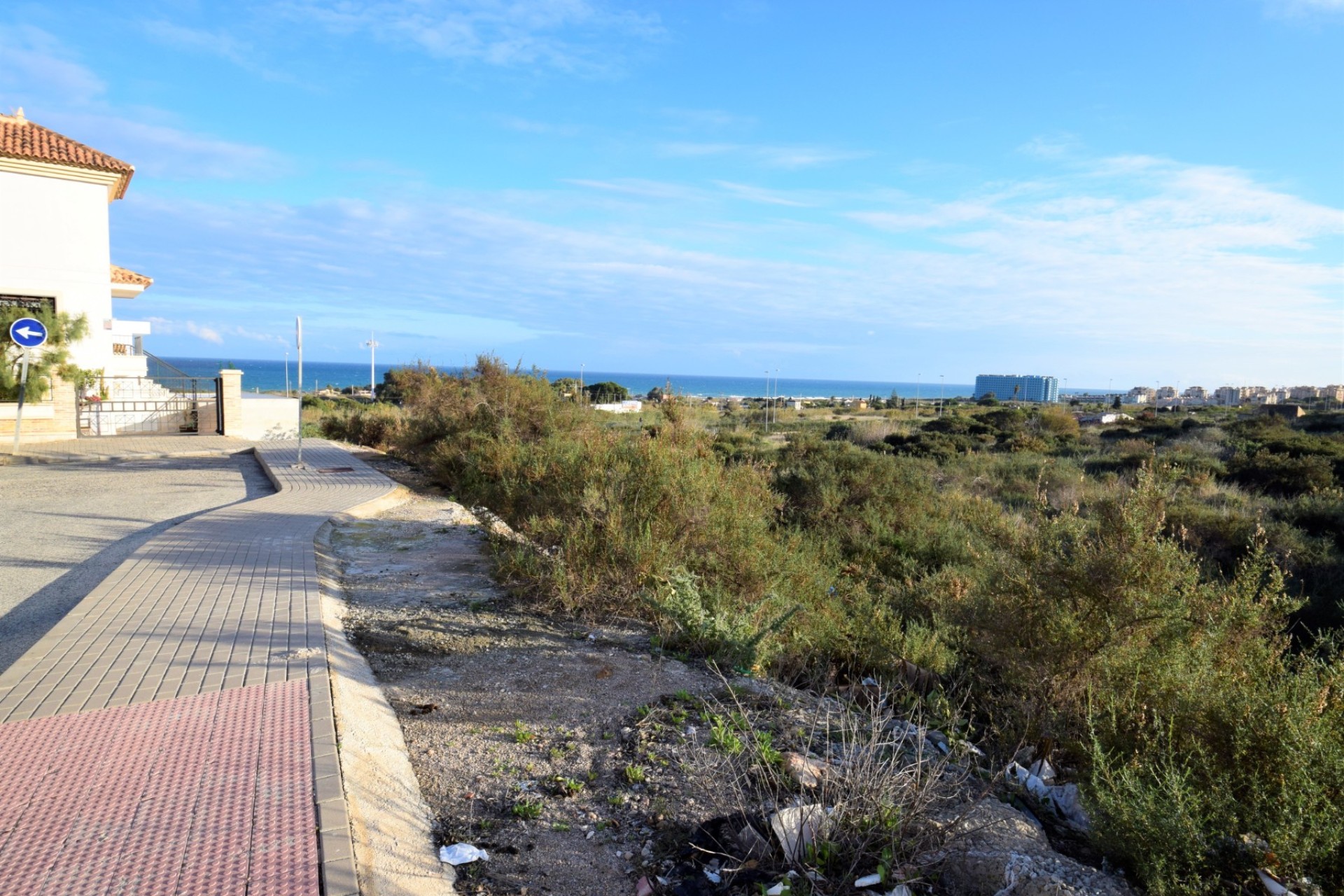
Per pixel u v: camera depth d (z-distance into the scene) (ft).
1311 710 11.02
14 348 56.08
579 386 56.39
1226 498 57.36
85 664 15.69
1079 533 15.40
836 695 17.52
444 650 17.90
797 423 182.91
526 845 10.71
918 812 10.69
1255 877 9.70
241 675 15.14
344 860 9.45
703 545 24.45
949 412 228.43
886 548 38.50
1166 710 12.92
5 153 63.36
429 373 60.95
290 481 43.11
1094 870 9.66
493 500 36.29
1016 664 15.64
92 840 9.81
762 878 9.78
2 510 35.45
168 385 79.25
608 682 16.25
